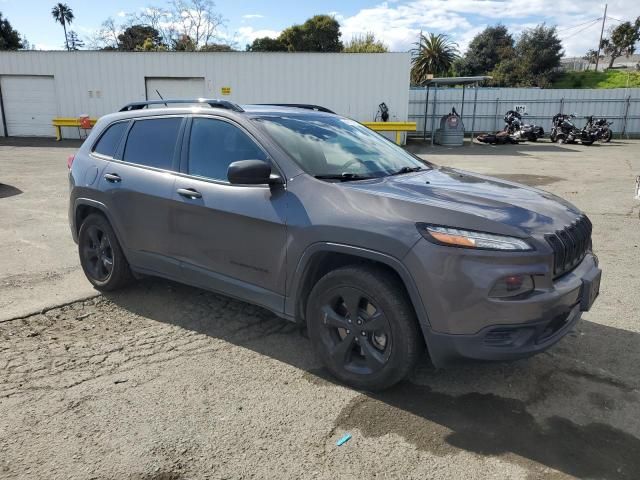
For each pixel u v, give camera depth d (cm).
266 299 365
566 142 2366
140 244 441
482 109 2716
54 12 6956
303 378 347
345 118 477
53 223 779
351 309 325
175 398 322
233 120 390
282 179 353
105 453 271
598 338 409
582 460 270
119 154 467
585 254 352
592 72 5784
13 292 494
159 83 2209
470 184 371
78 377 346
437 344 295
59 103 2278
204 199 385
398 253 296
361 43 5516
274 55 2138
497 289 281
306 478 255
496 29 6656
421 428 295
